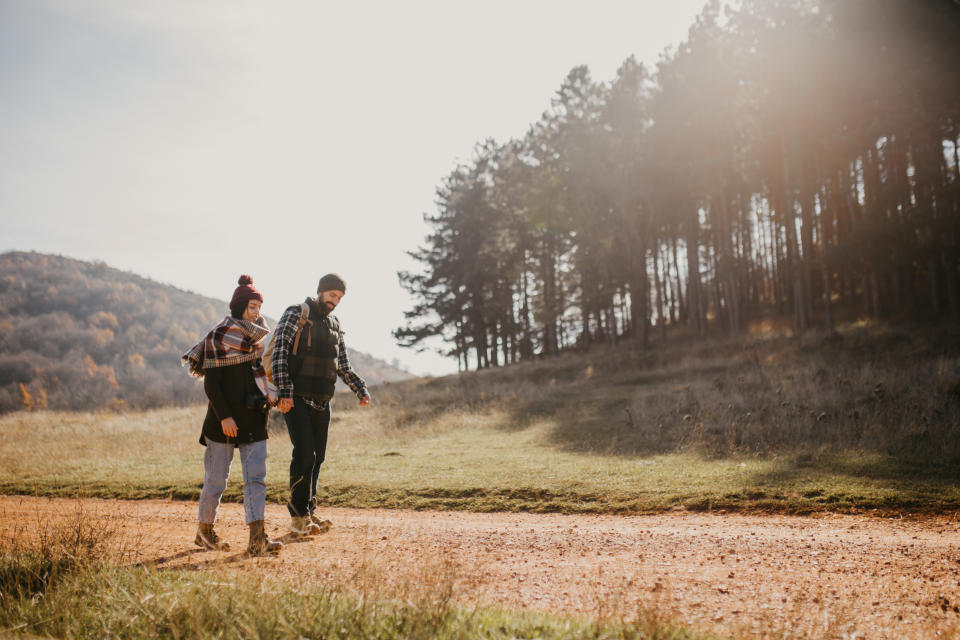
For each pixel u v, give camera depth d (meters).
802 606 3.25
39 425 19.53
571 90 34.31
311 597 2.74
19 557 3.53
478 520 6.28
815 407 11.74
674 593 3.49
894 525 5.52
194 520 5.98
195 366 4.46
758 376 16.47
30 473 9.86
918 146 25.20
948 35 22.23
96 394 86.62
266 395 4.49
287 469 9.58
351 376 5.66
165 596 2.76
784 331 27.31
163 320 133.62
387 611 2.62
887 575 3.87
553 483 7.86
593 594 3.44
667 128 30.56
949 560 4.20
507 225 44.03
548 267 43.06
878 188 27.61
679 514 6.39
